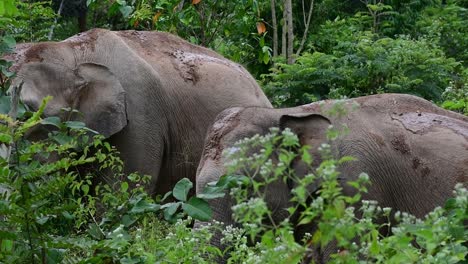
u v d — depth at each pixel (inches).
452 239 241.8
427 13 1061.8
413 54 760.3
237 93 604.4
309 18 954.1
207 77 602.9
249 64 949.2
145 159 568.1
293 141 204.1
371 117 456.8
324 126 440.8
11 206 270.2
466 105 554.9
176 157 590.6
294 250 213.8
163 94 582.6
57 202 335.6
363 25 1043.3
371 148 445.7
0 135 272.1
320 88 769.6
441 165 446.3
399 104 466.6
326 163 202.7
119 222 321.7
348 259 213.5
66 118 544.7
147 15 738.2
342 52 796.6
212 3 751.1
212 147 435.2
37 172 276.1
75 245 279.9
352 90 767.7
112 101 555.5
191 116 591.5
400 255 223.9
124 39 595.2
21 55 552.7
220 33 789.2
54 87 549.0
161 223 408.8
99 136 379.6
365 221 229.8
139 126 568.7
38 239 277.0
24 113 336.5
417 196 448.1
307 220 204.2
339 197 203.8
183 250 294.5
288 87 765.9
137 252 290.7
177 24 772.0
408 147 451.5
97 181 545.3
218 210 429.4
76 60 566.6
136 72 574.6
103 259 291.6
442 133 454.0
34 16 629.9
